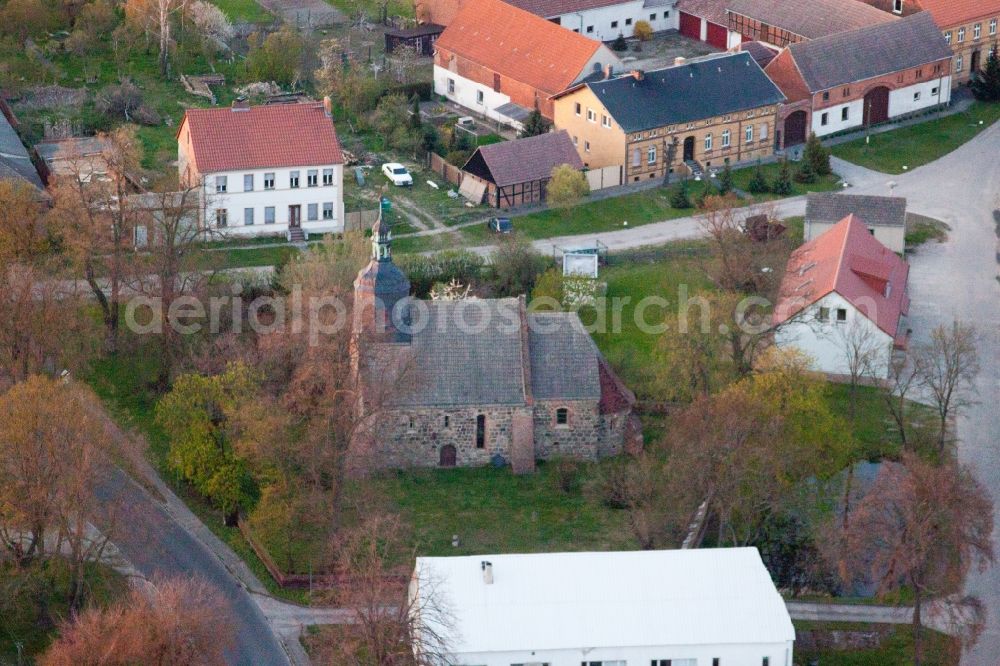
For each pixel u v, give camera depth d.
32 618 151.12
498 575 145.88
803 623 155.50
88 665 132.88
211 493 166.75
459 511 169.50
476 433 177.00
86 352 182.00
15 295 175.12
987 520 152.25
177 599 139.00
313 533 164.25
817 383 173.62
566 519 168.75
